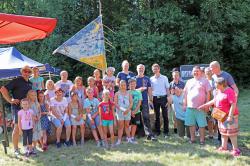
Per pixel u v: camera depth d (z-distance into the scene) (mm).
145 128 7211
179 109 7281
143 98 7160
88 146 6785
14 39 5539
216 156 5746
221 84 5723
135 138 7289
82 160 5859
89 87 7266
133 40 14484
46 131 6754
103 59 8695
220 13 14992
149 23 15250
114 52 14664
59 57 14641
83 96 7328
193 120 6633
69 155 6188
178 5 15820
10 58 8172
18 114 6137
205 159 5633
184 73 8539
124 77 7359
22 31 5164
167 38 14977
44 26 4562
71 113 6934
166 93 7422
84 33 8578
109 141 7191
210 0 14609
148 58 14445
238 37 15539
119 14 16344
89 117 6902
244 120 9023
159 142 6898
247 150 6121
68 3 14953
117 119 6922
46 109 6828
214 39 14883
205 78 6594
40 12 14344
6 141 6527
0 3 14625
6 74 8688
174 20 15008
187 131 7109
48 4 14211
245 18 15781
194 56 15102
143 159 5777
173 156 5871
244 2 15430
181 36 15016
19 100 6215
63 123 6871
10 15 4273
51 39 14195
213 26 15188
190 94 6578
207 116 6820
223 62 16250
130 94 6992
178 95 7301
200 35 14891
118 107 6898
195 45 15312
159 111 7477
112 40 14633
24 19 4344
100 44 8680
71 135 7059
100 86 7742
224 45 16422
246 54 16750
